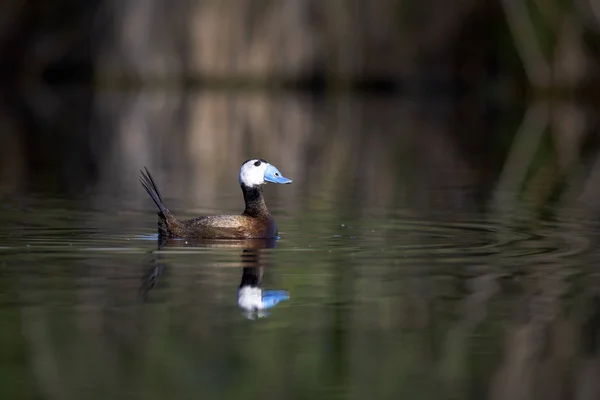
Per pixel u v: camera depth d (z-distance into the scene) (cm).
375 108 4206
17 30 5522
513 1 4603
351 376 725
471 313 897
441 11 4959
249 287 989
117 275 1036
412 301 939
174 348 781
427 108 4225
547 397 689
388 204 1667
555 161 2450
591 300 940
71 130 3216
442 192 1853
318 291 978
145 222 1423
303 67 5084
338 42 5066
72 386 696
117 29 5141
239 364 746
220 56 5044
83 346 784
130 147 2761
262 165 1278
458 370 736
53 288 977
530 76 4684
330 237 1295
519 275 1051
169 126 3375
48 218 1455
